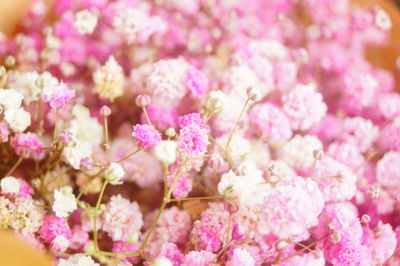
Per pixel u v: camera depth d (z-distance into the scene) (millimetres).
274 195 234
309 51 311
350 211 250
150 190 262
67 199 240
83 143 249
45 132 264
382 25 305
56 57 280
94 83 275
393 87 306
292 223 231
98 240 255
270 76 279
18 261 206
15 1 290
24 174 259
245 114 266
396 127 279
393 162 272
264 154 268
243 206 245
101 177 257
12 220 238
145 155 261
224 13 313
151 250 248
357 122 282
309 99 270
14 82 258
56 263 238
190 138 236
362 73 300
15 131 248
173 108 264
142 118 263
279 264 242
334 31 314
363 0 322
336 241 240
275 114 269
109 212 251
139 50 288
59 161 251
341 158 274
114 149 264
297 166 268
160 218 252
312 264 241
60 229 241
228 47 298
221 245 247
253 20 315
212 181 258
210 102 243
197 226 243
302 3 325
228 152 254
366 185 269
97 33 291
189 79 261
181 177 251
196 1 311
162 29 283
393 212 270
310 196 239
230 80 270
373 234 254
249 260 237
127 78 278
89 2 291
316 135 286
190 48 297
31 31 293
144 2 301
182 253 248
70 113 265
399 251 258
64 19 287
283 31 318
